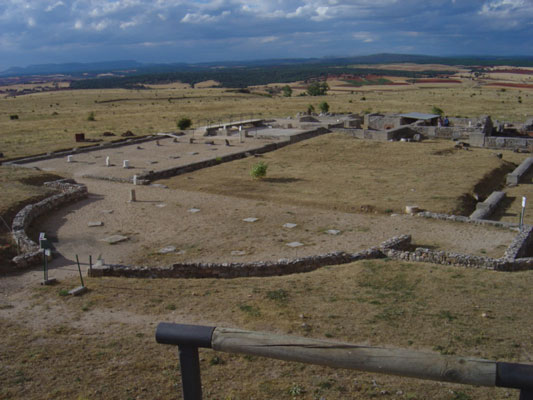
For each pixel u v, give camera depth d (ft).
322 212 87.71
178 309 44.01
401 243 65.72
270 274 56.18
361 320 40.34
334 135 184.85
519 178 117.39
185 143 170.60
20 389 30.30
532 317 40.55
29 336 38.63
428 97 345.92
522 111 256.93
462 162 134.10
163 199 97.25
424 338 36.45
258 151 151.84
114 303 45.93
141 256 65.26
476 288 48.67
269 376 31.40
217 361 33.32
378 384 29.94
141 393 29.63
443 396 28.19
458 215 86.07
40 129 223.71
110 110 333.01
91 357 34.58
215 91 578.25
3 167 125.08
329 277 53.36
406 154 147.43
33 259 60.29
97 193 102.94
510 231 74.02
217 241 71.56
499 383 10.27
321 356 11.51
